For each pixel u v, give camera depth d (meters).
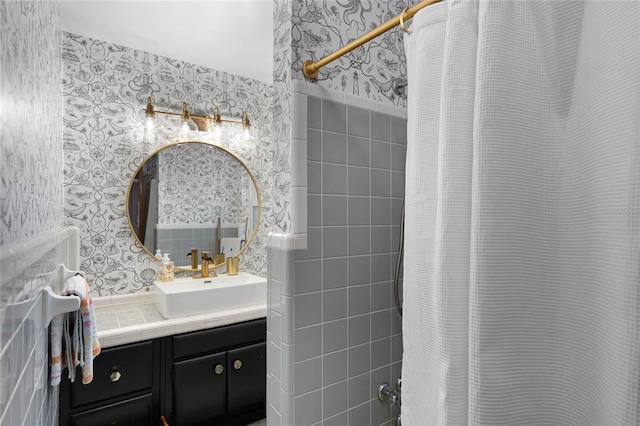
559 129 0.64
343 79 1.36
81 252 2.03
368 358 1.42
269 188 2.73
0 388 0.47
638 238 0.52
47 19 1.07
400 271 1.53
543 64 0.65
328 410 1.29
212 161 2.49
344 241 1.35
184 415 1.82
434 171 0.78
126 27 1.93
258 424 2.09
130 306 2.11
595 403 0.57
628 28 0.55
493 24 0.64
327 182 1.30
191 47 2.17
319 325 1.27
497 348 0.62
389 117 1.51
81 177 2.03
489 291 0.62
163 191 2.30
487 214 0.62
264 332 2.10
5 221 0.49
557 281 0.63
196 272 2.44
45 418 1.04
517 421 0.62
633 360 0.51
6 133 0.50
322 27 1.31
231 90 2.55
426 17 0.79
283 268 1.23
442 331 0.70
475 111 0.65
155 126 2.27
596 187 0.59
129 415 1.67
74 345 1.16
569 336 0.62
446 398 0.68
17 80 0.58
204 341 1.89
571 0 0.63
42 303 0.89
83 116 2.04
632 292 0.52
